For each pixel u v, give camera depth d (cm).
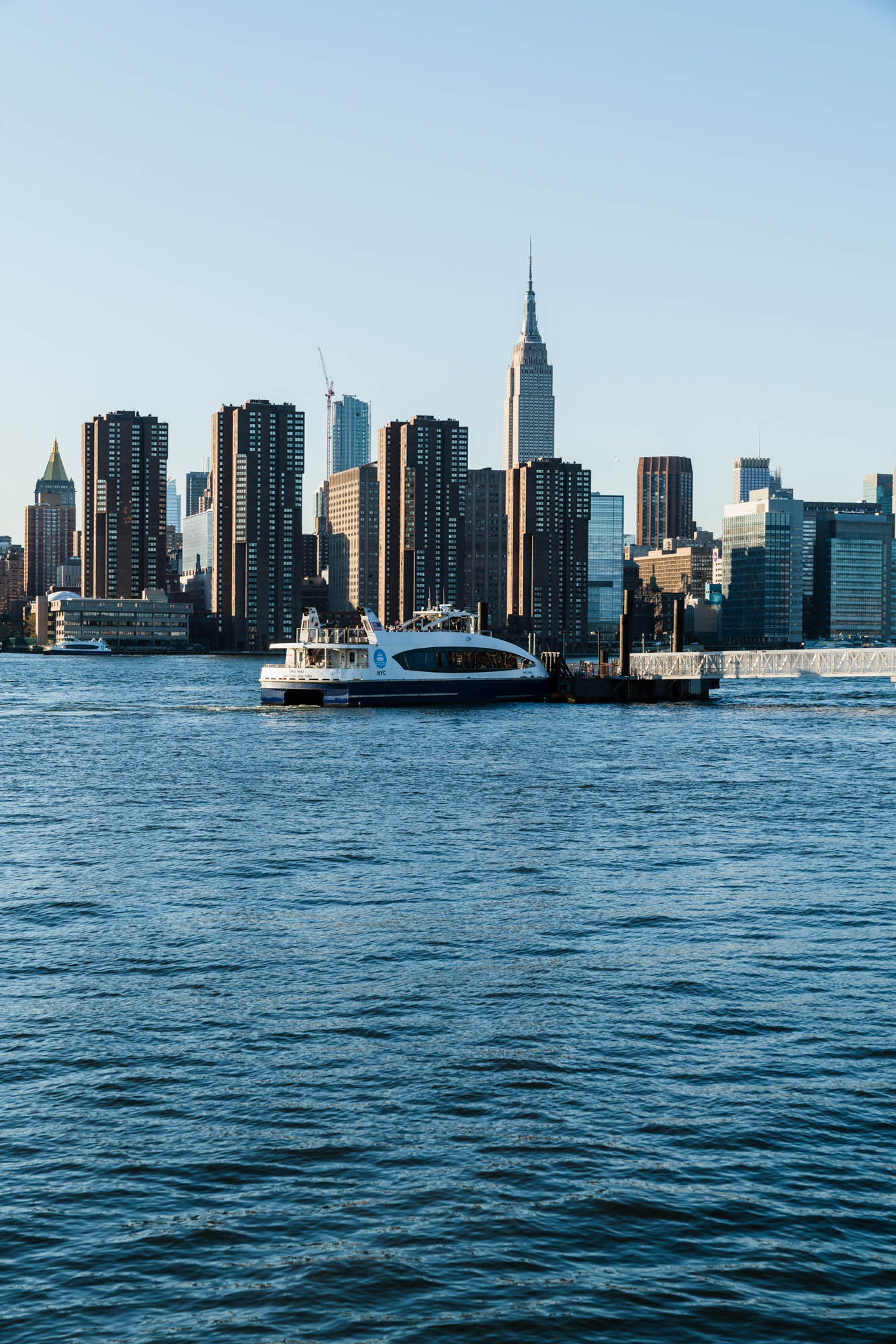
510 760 8469
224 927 3719
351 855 4884
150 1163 2169
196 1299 1781
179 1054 2673
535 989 3120
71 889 4256
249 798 6544
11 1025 2842
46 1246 1912
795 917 3866
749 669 14362
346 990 3111
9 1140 2256
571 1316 1741
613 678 14638
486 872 4550
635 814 5959
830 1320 1733
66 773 7831
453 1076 2555
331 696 13338
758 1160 2183
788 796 6638
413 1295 1791
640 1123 2331
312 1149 2225
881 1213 2008
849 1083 2517
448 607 14050
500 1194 2066
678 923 3784
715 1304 1769
